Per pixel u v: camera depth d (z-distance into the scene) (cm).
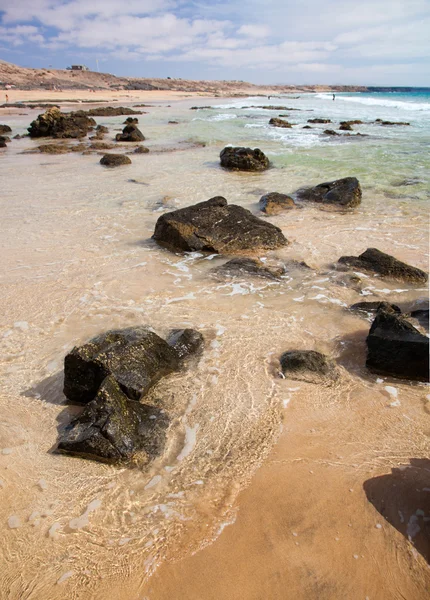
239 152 1620
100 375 435
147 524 308
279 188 1316
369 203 1134
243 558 283
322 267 758
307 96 10212
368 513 310
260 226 892
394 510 312
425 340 452
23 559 286
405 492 326
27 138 2756
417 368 455
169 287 697
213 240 852
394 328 478
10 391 465
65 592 266
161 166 1706
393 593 260
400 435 385
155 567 279
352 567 275
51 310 630
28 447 386
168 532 302
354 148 1953
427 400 430
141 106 5666
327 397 438
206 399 438
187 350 512
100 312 620
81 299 661
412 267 709
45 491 338
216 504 322
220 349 522
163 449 378
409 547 286
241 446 378
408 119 3338
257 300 646
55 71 12950
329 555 283
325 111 4491
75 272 759
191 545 292
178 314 609
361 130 2692
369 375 472
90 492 337
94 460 369
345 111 4422
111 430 374
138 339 475
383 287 678
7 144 2447
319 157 1769
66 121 2881
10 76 10625
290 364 481
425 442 376
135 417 404
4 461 370
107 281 721
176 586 267
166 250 857
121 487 341
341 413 415
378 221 996
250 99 8488
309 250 841
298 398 437
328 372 475
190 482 343
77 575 275
